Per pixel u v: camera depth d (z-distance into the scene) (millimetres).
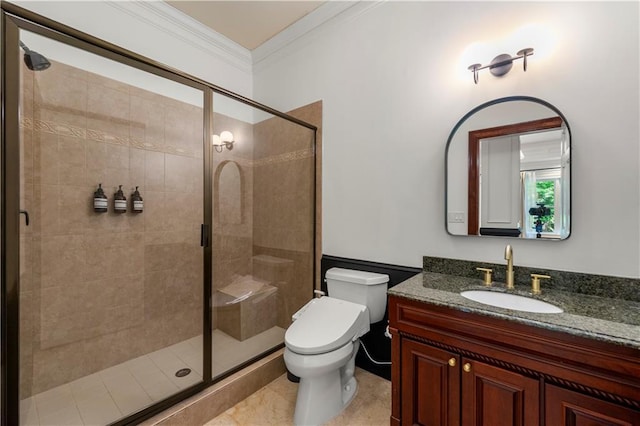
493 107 1509
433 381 1212
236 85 2711
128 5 2010
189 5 2139
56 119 1629
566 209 1309
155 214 2094
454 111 1634
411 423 1271
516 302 1285
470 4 1574
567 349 925
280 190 2443
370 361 1960
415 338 1271
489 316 1060
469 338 1118
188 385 1645
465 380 1129
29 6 1641
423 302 1221
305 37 2361
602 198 1229
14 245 1211
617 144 1198
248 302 2256
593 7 1243
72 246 1727
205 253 1995
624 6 1179
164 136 2121
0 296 1174
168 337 2145
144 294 2045
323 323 1562
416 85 1776
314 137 2291
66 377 1690
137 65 1614
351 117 2088
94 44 1383
